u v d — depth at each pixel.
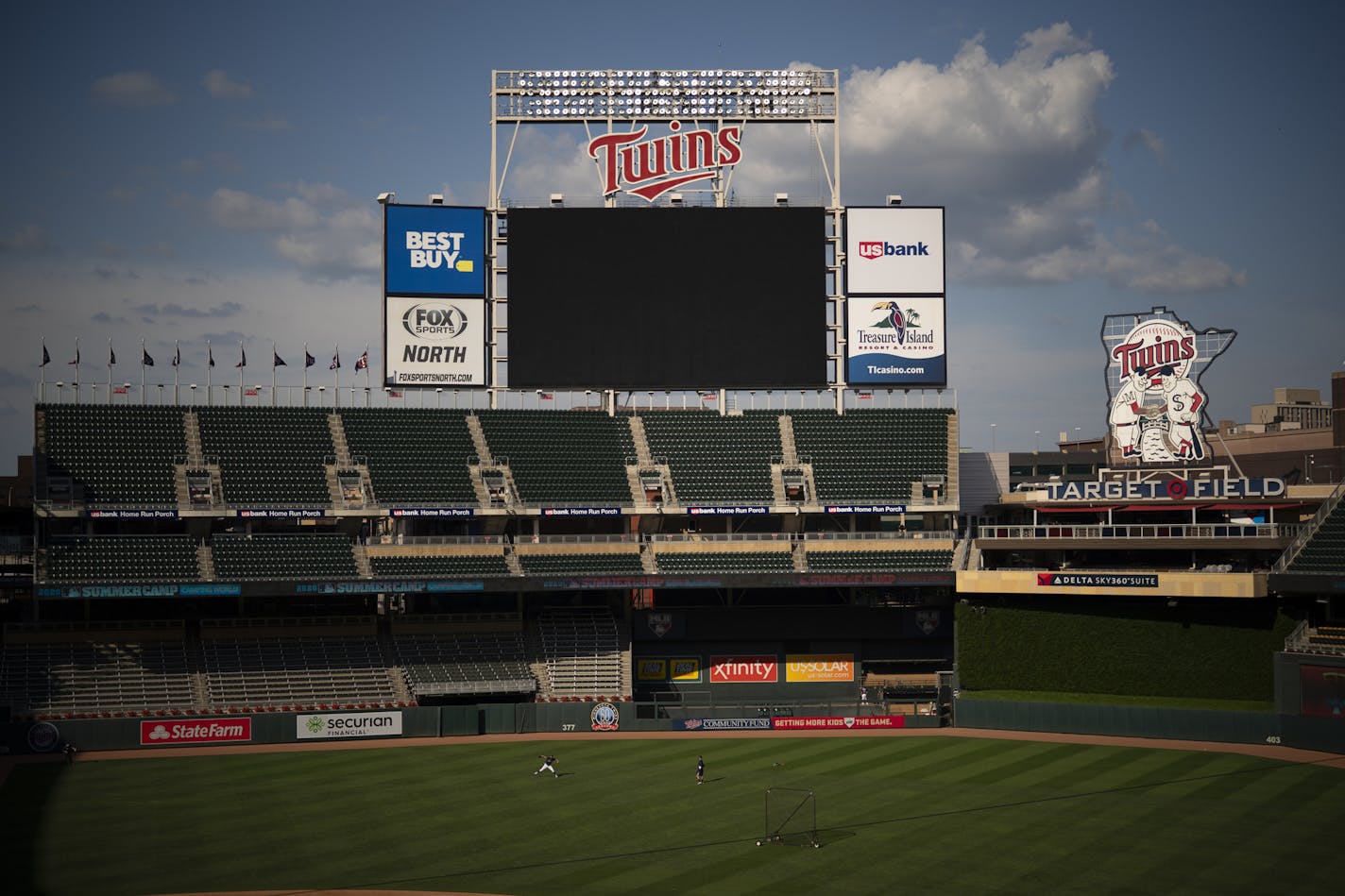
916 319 93.56
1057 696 81.75
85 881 46.34
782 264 92.75
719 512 90.12
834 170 94.94
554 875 46.97
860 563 88.69
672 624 90.31
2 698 75.56
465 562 86.12
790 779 64.44
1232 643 78.31
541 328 92.19
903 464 94.00
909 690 89.50
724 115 94.69
